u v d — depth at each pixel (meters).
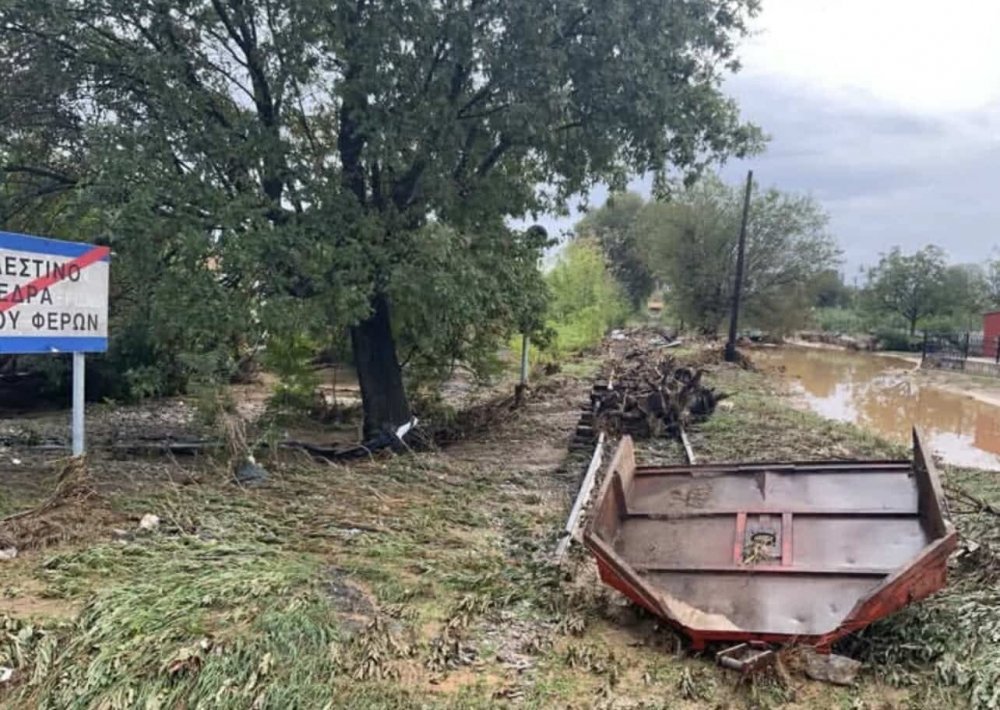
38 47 10.22
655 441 12.73
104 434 12.07
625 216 66.56
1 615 4.44
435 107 10.45
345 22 9.96
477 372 14.74
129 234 9.02
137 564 5.38
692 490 6.28
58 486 6.76
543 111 10.38
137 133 9.81
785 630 4.67
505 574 5.95
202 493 7.56
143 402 15.79
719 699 4.15
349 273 9.91
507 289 12.45
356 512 7.39
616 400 13.62
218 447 9.38
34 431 11.66
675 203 42.19
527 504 8.45
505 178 12.26
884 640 4.74
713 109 12.12
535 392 18.94
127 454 10.23
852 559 5.20
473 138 11.55
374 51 10.01
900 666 4.48
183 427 13.02
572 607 5.36
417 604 5.29
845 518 5.55
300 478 8.67
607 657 4.60
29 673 3.98
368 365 12.05
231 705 3.77
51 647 4.14
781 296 41.81
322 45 10.35
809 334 55.25
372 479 8.98
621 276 66.06
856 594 4.88
